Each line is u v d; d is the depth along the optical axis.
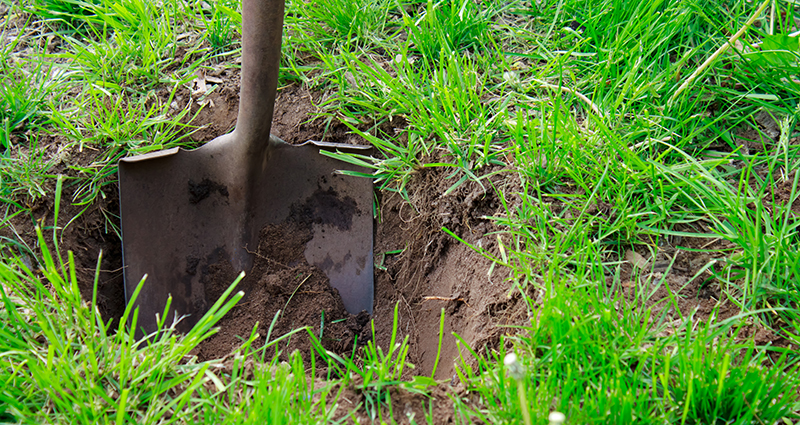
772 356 1.35
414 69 2.09
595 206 1.63
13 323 1.37
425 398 1.31
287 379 1.21
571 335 1.27
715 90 1.88
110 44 2.18
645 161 1.70
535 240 1.58
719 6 2.03
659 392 1.25
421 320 1.83
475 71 1.98
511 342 1.42
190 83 2.13
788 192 1.66
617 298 1.39
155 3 2.27
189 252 1.85
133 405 1.23
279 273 1.90
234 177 1.82
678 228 1.62
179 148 1.80
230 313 1.85
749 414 1.17
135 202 1.77
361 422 1.25
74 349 1.36
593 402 1.17
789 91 1.81
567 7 2.16
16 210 1.75
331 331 1.85
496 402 1.26
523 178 1.71
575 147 1.67
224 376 1.32
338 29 2.18
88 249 1.83
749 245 1.48
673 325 1.39
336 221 1.97
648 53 1.92
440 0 2.11
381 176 1.96
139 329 1.75
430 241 1.87
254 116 1.64
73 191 1.85
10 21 2.26
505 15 2.23
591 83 1.96
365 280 1.97
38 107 1.96
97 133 1.91
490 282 1.61
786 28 1.96
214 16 2.17
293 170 1.93
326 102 2.05
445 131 1.86
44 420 1.20
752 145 1.80
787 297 1.41
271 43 1.46
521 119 1.70
